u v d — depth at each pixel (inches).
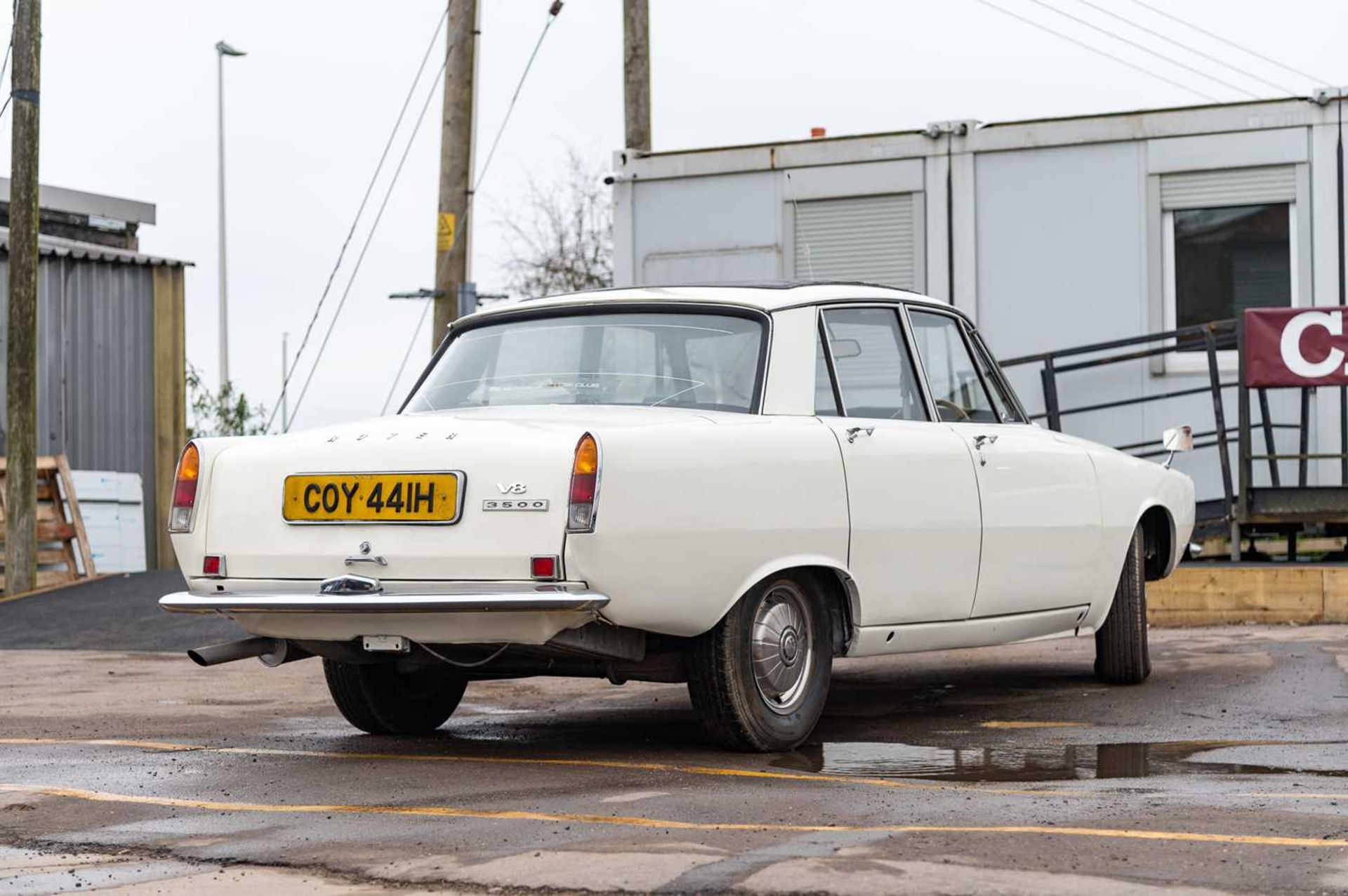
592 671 282.4
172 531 287.6
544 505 253.0
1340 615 521.0
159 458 977.5
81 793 246.5
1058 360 670.5
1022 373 675.4
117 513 912.3
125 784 257.3
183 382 991.0
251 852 201.6
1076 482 352.5
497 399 301.0
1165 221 660.7
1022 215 676.7
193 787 253.8
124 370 960.9
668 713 351.6
